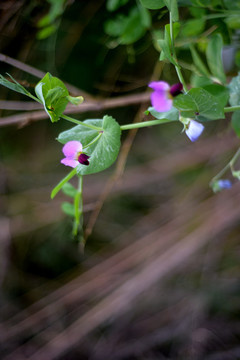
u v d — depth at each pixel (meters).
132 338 1.31
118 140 0.63
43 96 0.61
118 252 1.35
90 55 0.93
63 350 1.26
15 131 1.20
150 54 0.96
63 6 0.83
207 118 0.62
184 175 1.32
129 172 1.35
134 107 1.14
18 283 1.39
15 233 1.38
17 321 1.34
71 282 1.32
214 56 0.72
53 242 1.42
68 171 1.37
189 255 1.21
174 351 1.26
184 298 1.30
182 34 0.76
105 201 1.40
